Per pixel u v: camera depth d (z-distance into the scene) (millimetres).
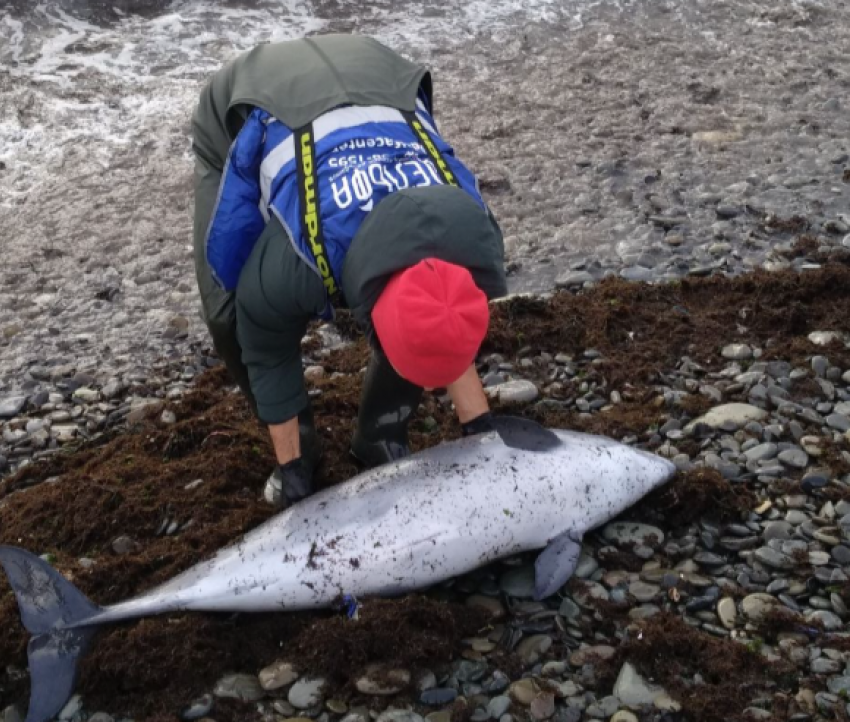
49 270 3787
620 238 3932
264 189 2180
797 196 4148
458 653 2291
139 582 2473
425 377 1967
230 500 2697
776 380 3066
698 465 2752
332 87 2219
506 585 2455
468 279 1938
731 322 3383
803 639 2277
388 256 1960
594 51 5254
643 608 2367
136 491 2740
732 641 2270
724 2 5750
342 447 2857
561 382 3150
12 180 4227
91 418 3148
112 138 4473
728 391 3035
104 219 4035
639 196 4172
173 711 2176
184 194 4168
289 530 2406
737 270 3707
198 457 2867
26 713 2256
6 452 3031
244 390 2631
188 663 2225
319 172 2092
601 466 2562
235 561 2365
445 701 2188
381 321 1971
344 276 2031
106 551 2596
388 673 2199
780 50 5289
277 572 2348
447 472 2475
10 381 3314
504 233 3961
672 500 2633
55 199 4137
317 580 2348
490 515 2441
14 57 4953
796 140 4543
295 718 2158
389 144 2141
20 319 3568
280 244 2115
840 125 4652
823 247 3801
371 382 2588
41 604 2236
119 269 3797
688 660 2244
